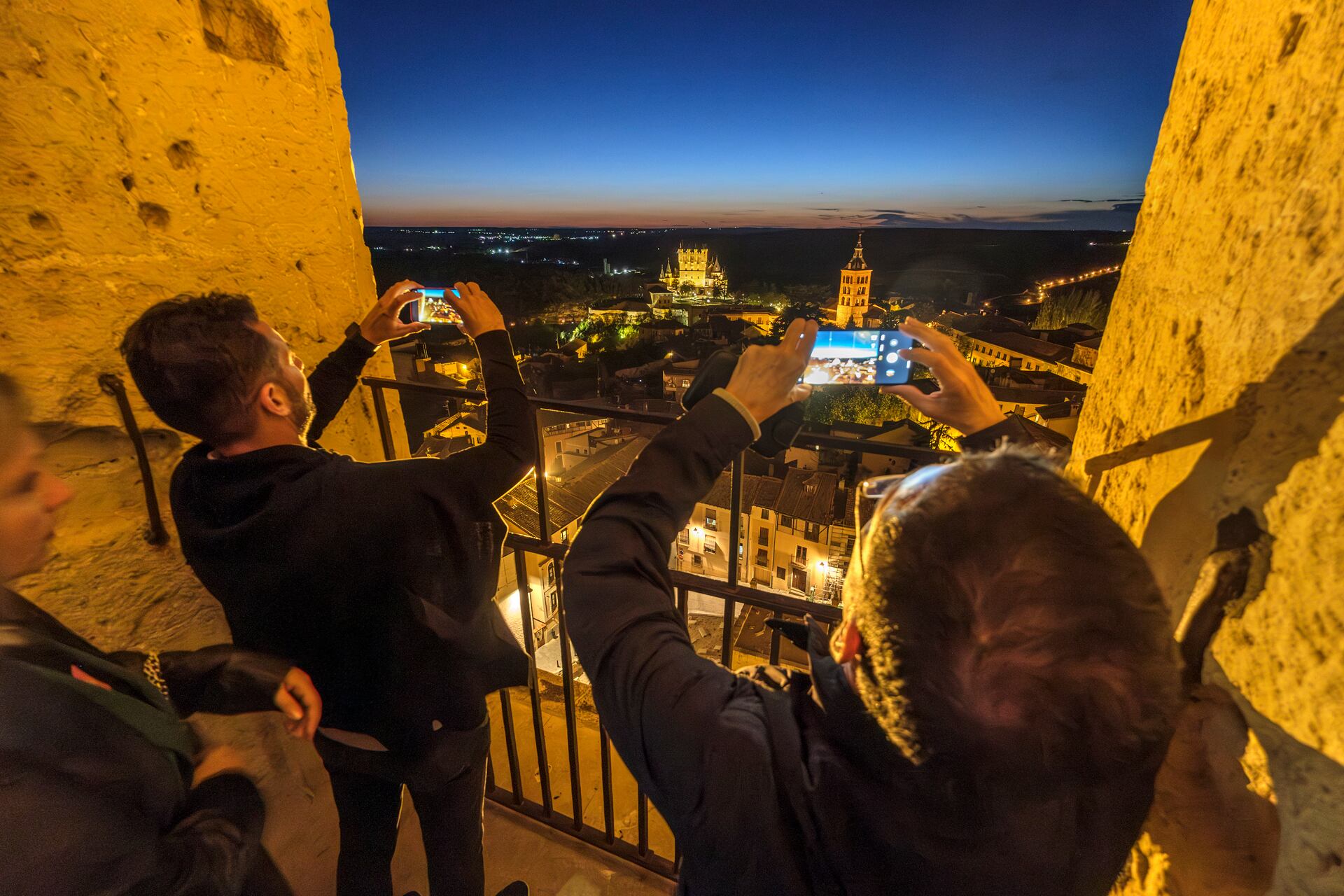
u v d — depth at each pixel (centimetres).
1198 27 82
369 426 186
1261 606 52
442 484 95
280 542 88
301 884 178
